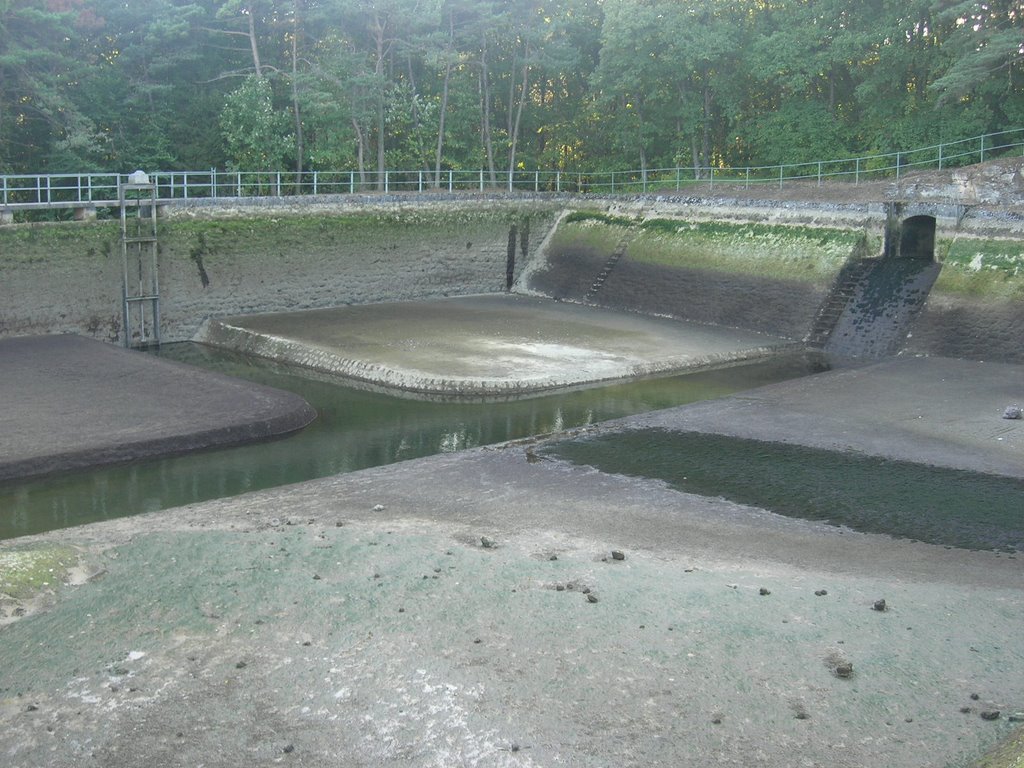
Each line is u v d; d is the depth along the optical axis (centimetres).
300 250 3628
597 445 2030
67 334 3136
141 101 4356
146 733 904
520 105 4753
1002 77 3822
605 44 4559
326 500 1656
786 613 1161
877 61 4284
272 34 4700
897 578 1314
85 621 1123
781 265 3469
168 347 3294
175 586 1222
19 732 904
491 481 1777
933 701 961
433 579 1248
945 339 2948
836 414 2266
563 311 3681
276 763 861
